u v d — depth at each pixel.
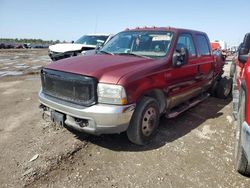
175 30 4.87
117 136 4.41
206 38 6.26
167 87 4.38
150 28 5.15
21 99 6.71
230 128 4.94
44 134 4.40
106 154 3.79
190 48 5.30
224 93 7.27
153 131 4.21
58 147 3.94
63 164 3.49
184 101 5.40
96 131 3.55
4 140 4.15
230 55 19.55
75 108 3.59
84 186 3.04
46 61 18.52
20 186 3.01
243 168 3.17
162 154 3.82
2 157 3.62
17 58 21.11
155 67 4.07
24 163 3.48
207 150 3.97
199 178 3.23
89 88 3.51
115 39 5.33
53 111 3.98
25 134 4.39
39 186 3.02
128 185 3.07
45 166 3.42
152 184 3.10
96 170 3.37
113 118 3.45
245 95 2.96
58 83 3.88
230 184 3.12
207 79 6.23
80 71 3.65
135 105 3.66
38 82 9.42
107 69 3.69
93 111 3.46
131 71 3.72
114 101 3.47
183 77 4.86
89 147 3.99
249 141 2.61
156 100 4.18
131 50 4.83
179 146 4.09
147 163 3.56
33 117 5.24
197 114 5.82
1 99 6.68
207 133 4.67
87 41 13.16
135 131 3.87
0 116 5.28
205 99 6.66
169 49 4.52
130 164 3.53
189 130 4.79
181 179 3.21
